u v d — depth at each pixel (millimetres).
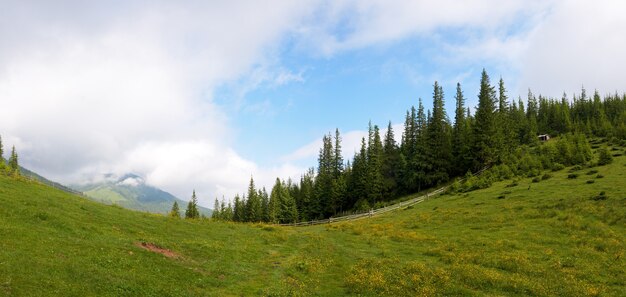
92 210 39781
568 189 63812
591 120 145500
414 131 139250
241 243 42219
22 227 25750
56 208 34969
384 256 39906
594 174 72938
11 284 17297
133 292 20625
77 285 19250
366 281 29781
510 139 113562
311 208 140125
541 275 31016
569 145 93938
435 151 114875
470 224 54562
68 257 22531
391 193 121062
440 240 47031
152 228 40219
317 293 27406
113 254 25656
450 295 27000
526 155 96812
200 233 44250
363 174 124750
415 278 30156
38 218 29281
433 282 29594
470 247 41656
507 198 67375
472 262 35719
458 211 64625
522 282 28844
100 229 32312
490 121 107938
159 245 32094
